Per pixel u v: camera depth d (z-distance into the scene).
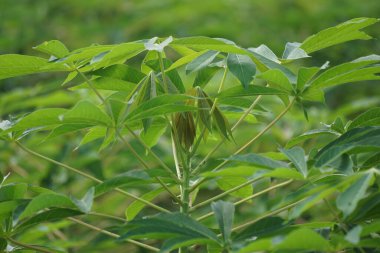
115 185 1.82
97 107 1.76
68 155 3.32
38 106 3.56
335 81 1.92
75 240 3.14
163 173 1.85
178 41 1.81
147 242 3.29
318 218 3.17
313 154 1.91
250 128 3.52
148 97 1.85
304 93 1.92
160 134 2.11
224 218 1.77
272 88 1.91
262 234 1.72
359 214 1.76
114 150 3.49
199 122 1.99
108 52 1.89
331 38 1.95
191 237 1.69
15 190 1.91
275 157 1.96
